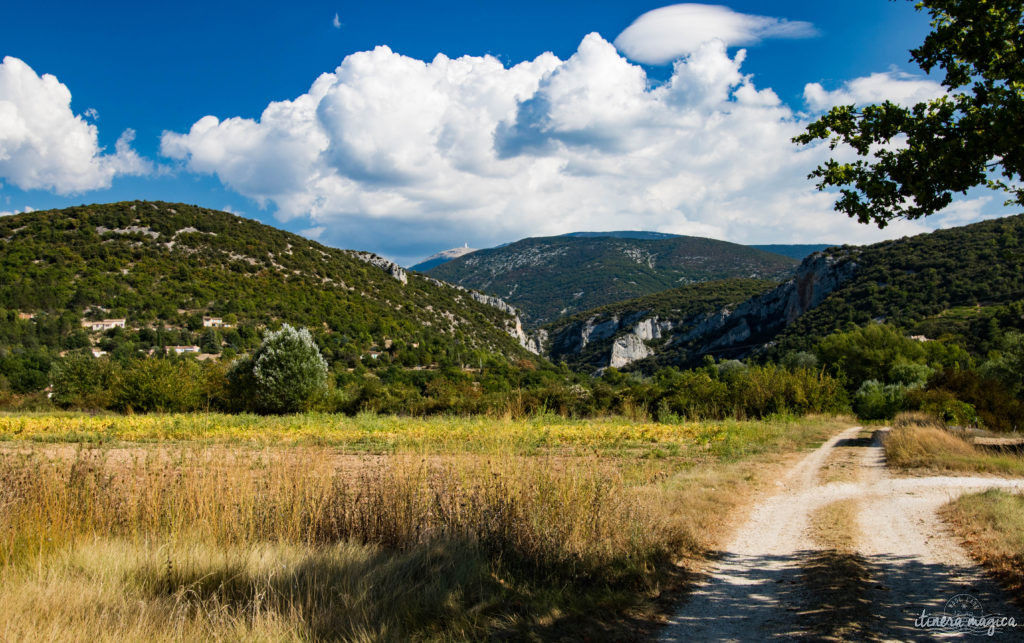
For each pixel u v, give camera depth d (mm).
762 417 34000
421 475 7734
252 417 31391
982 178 6293
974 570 6438
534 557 6309
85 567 5148
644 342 152625
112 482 7246
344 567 5551
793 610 5277
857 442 22516
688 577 6379
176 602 4539
